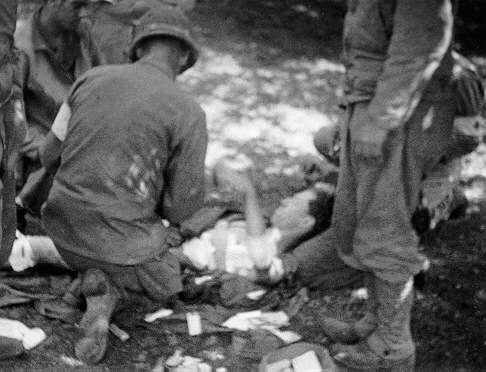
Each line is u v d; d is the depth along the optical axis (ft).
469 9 25.86
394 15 10.85
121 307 13.17
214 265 14.34
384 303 12.07
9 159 12.05
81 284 13.00
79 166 12.51
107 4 15.25
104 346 12.25
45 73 14.89
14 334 12.42
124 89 12.33
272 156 18.58
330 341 13.02
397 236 11.70
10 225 12.42
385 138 10.94
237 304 13.76
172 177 12.71
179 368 12.44
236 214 15.31
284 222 14.64
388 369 12.37
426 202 14.10
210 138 19.01
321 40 24.12
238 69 22.00
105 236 12.56
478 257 15.47
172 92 12.44
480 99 13.43
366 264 11.91
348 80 11.71
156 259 13.35
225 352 12.81
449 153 13.89
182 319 13.32
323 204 14.71
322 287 14.21
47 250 13.48
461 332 13.66
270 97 20.92
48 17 14.82
